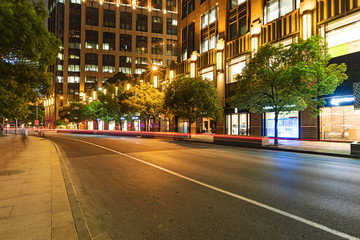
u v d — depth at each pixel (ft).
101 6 297.94
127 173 28.07
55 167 30.07
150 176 26.23
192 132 124.67
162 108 106.73
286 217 14.49
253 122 90.94
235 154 45.73
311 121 72.69
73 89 285.84
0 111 34.40
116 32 301.43
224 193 19.58
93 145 66.44
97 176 26.71
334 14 67.41
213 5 116.06
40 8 30.68
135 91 124.98
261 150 54.65
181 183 22.99
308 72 51.62
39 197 17.20
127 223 13.84
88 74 289.33
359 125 62.69
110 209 16.20
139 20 311.27
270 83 58.23
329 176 25.91
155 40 317.01
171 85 91.86
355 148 42.39
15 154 43.60
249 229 12.87
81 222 13.28
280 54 58.18
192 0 135.23
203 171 28.76
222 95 105.29
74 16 288.30
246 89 62.49
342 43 65.72
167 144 70.03
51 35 30.78
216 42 113.29
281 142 69.67
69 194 18.74
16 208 14.85
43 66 31.30
